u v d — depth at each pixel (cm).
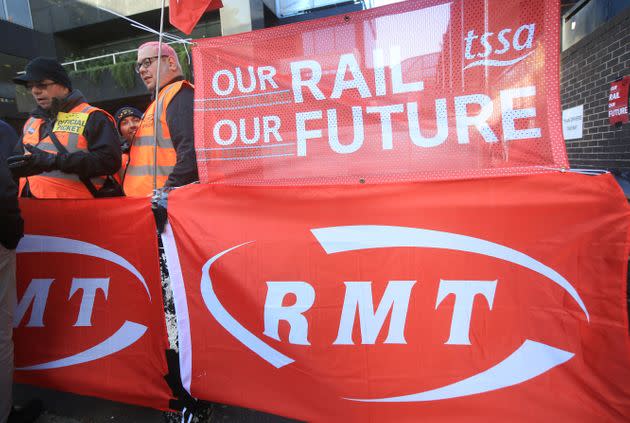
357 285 159
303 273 164
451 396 153
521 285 145
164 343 184
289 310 165
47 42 1429
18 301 203
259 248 168
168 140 218
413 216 153
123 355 190
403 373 156
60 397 214
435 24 147
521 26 140
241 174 174
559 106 140
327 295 162
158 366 186
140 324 187
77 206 189
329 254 161
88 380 195
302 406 166
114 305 190
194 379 179
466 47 146
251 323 170
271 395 169
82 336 195
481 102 147
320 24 159
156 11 1318
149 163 224
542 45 139
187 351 179
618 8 366
